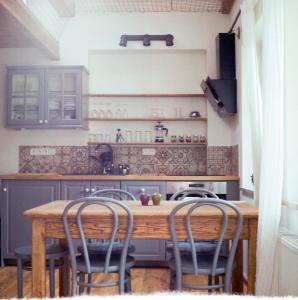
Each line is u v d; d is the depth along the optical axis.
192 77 4.75
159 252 3.94
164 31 4.62
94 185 4.01
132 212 2.20
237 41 3.96
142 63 4.79
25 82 4.42
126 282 2.43
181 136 4.71
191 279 3.55
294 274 2.02
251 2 2.87
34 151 4.68
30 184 4.07
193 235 2.25
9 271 3.84
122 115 4.71
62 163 4.66
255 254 2.27
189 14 4.62
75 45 4.64
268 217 2.19
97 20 4.65
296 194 2.43
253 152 2.72
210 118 4.53
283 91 2.31
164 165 4.69
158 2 4.38
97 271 2.20
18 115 4.43
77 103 4.36
